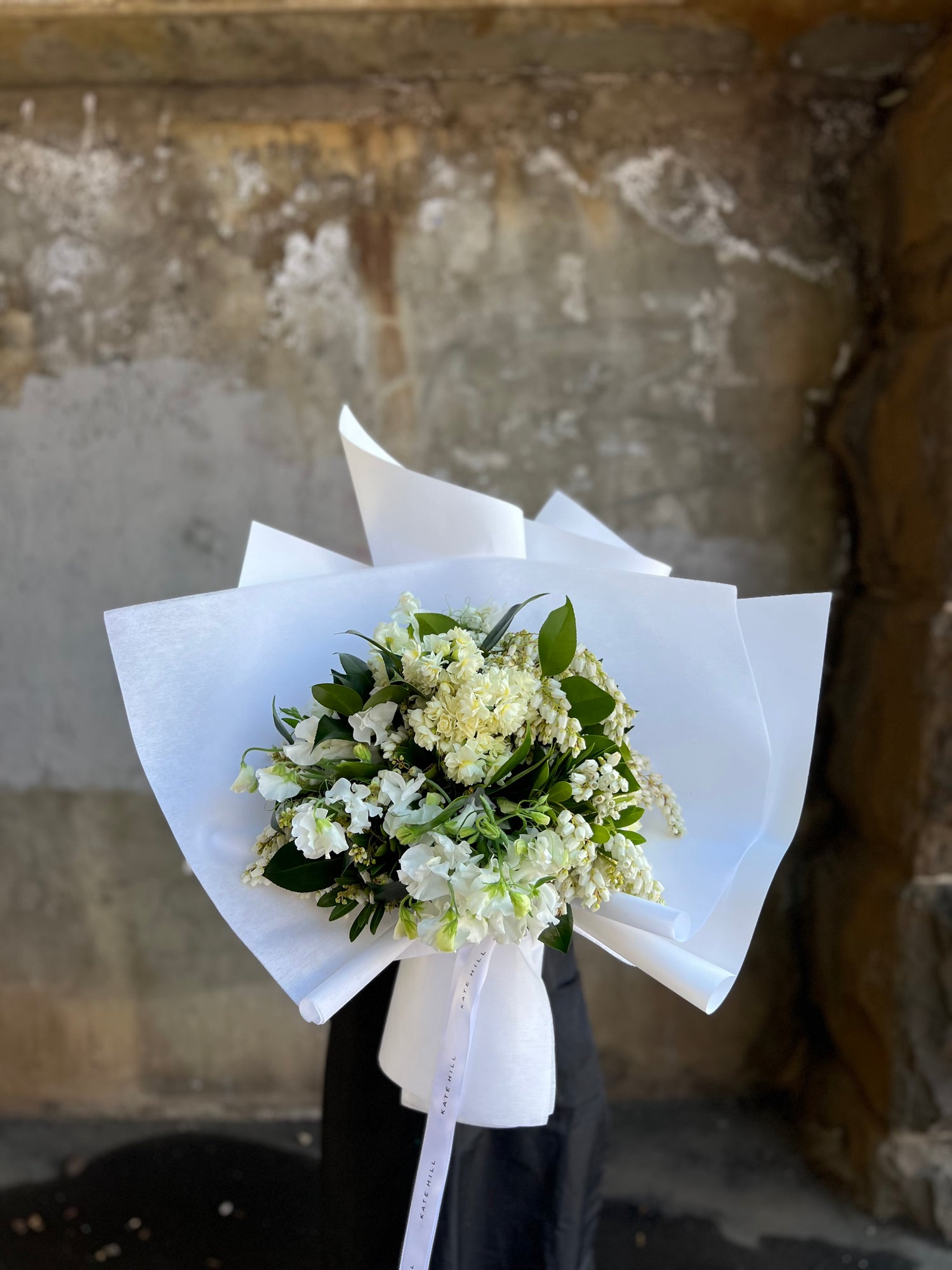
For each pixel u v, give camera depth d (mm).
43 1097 2111
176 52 1804
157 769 871
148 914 2070
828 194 1960
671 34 1789
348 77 1913
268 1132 2059
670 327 1977
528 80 1931
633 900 862
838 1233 1733
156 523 1992
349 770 794
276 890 899
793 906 2104
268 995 2092
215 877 885
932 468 1664
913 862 1693
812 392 2000
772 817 979
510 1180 1078
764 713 1002
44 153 1925
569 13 1721
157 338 1960
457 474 1984
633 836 863
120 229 1938
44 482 1987
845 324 1981
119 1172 1928
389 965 1118
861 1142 1807
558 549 1067
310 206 1941
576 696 828
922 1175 1727
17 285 1946
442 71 1899
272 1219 1793
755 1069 2129
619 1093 2121
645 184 1952
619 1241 1717
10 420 1975
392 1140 1095
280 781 809
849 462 1973
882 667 1816
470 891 726
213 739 905
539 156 1944
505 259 1957
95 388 1969
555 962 1112
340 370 1965
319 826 754
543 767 812
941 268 1682
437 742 778
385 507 1034
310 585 926
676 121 1947
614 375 1981
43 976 2084
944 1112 1693
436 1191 902
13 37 1746
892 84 1923
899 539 1792
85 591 2006
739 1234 1734
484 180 1945
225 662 904
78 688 2023
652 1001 2104
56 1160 1966
